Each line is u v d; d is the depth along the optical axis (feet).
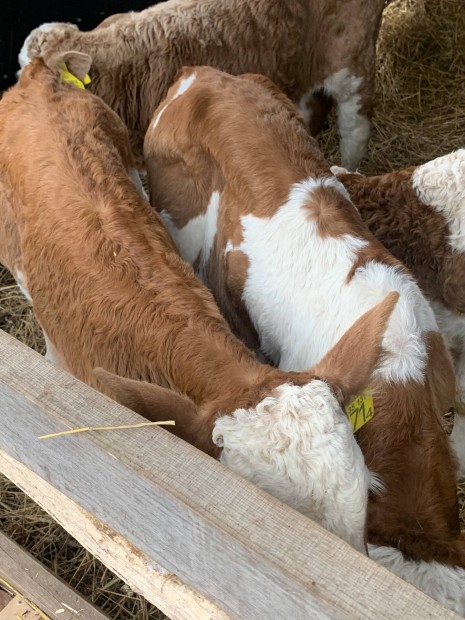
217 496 3.99
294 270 6.20
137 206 6.08
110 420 4.23
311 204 6.22
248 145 6.48
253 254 6.42
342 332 5.92
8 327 8.59
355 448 4.82
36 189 6.22
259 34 8.71
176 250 6.28
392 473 5.51
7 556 6.51
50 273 6.08
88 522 5.08
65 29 8.52
